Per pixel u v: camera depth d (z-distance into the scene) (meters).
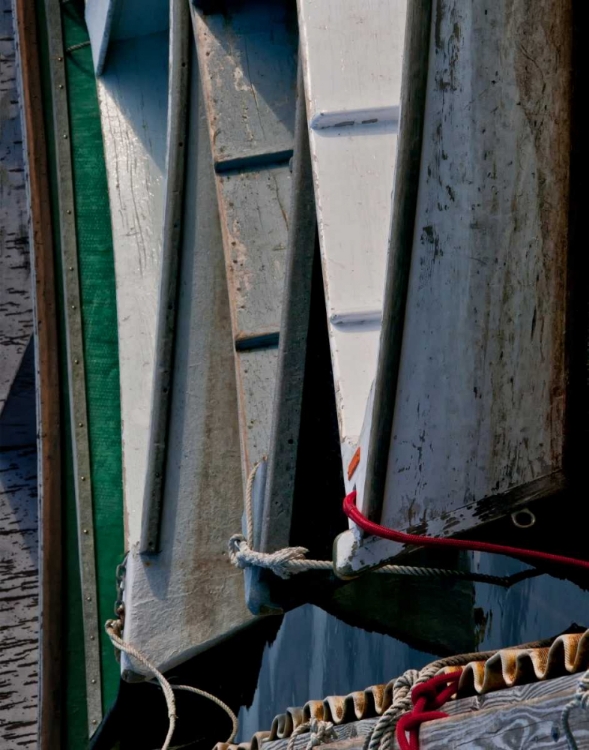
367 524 3.65
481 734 2.76
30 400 9.48
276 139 5.86
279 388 5.04
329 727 3.71
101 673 7.59
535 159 3.57
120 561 7.65
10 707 9.45
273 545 5.04
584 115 3.56
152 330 7.50
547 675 2.66
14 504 9.73
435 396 3.64
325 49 4.65
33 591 9.63
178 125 6.07
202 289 6.27
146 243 7.69
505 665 2.77
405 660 6.18
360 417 4.22
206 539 6.44
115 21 7.69
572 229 3.58
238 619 6.44
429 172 3.57
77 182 8.00
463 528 3.68
